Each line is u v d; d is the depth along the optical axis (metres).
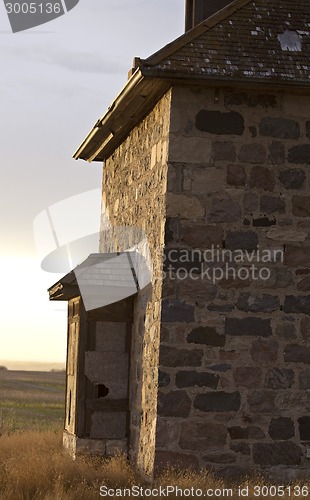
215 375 12.06
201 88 12.33
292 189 12.39
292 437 12.07
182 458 11.89
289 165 12.41
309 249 12.35
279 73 12.08
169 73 11.81
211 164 12.28
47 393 52.62
